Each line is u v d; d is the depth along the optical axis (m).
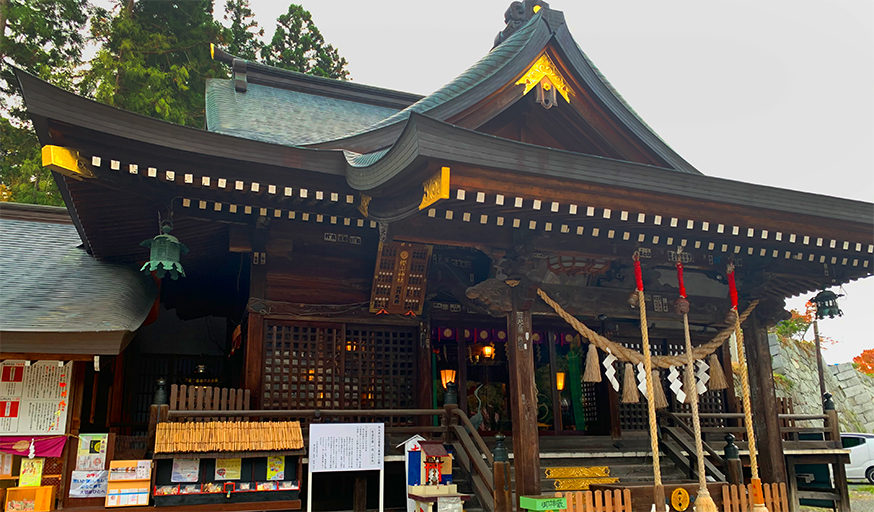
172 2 20.75
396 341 8.79
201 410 6.56
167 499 5.99
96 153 5.95
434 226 6.96
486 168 5.71
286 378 8.12
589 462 9.03
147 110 18.16
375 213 6.85
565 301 7.60
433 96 7.62
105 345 6.32
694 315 8.37
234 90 12.73
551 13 7.99
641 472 8.98
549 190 6.15
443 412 7.59
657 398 7.41
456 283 8.30
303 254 8.35
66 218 11.34
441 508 6.09
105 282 8.24
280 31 25.88
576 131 8.50
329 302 8.39
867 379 29.47
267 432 6.43
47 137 5.75
